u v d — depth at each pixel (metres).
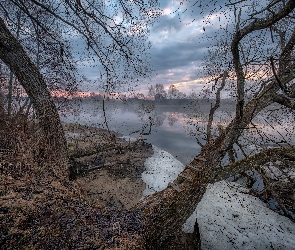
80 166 7.21
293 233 5.50
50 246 2.58
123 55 6.47
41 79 5.39
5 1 7.29
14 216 2.88
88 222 3.14
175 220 3.46
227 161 9.80
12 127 5.94
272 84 3.80
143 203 3.76
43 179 4.20
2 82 9.68
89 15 5.86
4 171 3.99
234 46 2.99
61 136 5.55
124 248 2.76
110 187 7.30
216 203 6.49
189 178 3.94
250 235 5.31
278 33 4.02
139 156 10.73
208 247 4.92
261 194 7.07
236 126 3.83
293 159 3.77
